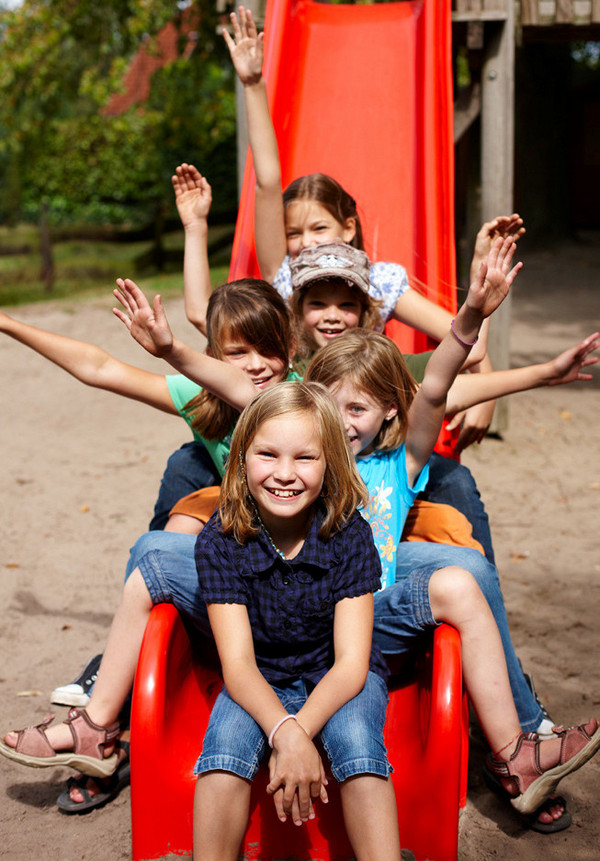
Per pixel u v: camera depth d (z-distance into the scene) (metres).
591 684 3.42
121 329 11.18
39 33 16.23
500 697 2.42
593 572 4.49
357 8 5.37
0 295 14.30
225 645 2.20
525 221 16.95
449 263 4.18
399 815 2.22
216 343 2.68
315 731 2.06
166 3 15.04
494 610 2.53
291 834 2.24
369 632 2.22
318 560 2.23
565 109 17.03
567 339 10.27
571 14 6.25
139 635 2.50
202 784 2.07
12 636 3.96
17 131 18.36
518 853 2.52
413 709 2.45
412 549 2.59
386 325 3.95
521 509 5.39
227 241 17.75
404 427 2.62
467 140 7.39
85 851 2.59
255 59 3.66
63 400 8.41
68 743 2.59
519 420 7.31
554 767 2.40
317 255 3.04
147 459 6.62
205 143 18.45
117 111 25.70
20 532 5.24
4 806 2.81
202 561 2.25
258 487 2.18
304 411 2.17
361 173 4.70
